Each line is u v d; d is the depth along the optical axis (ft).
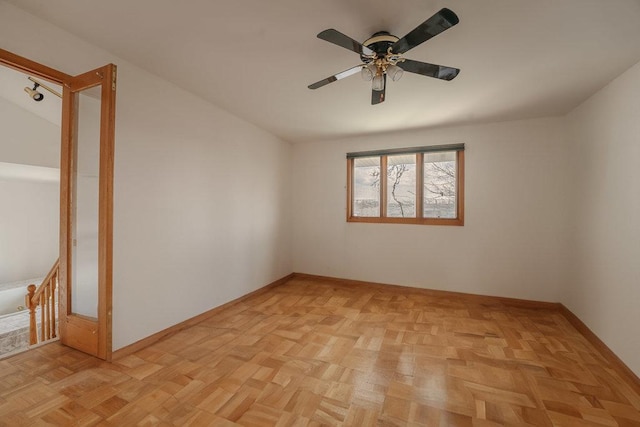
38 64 6.16
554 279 11.49
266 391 6.12
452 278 13.01
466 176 12.72
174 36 6.57
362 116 11.71
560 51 6.79
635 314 6.73
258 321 10.10
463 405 5.75
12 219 16.94
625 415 5.50
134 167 7.86
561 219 11.33
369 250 14.65
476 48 6.72
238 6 5.50
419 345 8.35
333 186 15.51
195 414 5.39
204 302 10.28
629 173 7.17
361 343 8.45
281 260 15.40
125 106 7.63
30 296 9.49
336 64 7.74
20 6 5.80
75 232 7.51
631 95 7.22
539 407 5.71
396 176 14.25
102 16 5.98
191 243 9.74
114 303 7.37
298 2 5.35
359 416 5.41
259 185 13.47
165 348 8.00
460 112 11.09
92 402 5.62
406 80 8.38
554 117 11.41
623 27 5.85
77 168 7.39
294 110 11.16
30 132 11.34
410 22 5.87
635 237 6.84
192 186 9.77
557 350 8.11
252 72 8.21
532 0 5.15
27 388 5.96
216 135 10.80
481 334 9.13
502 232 12.20
